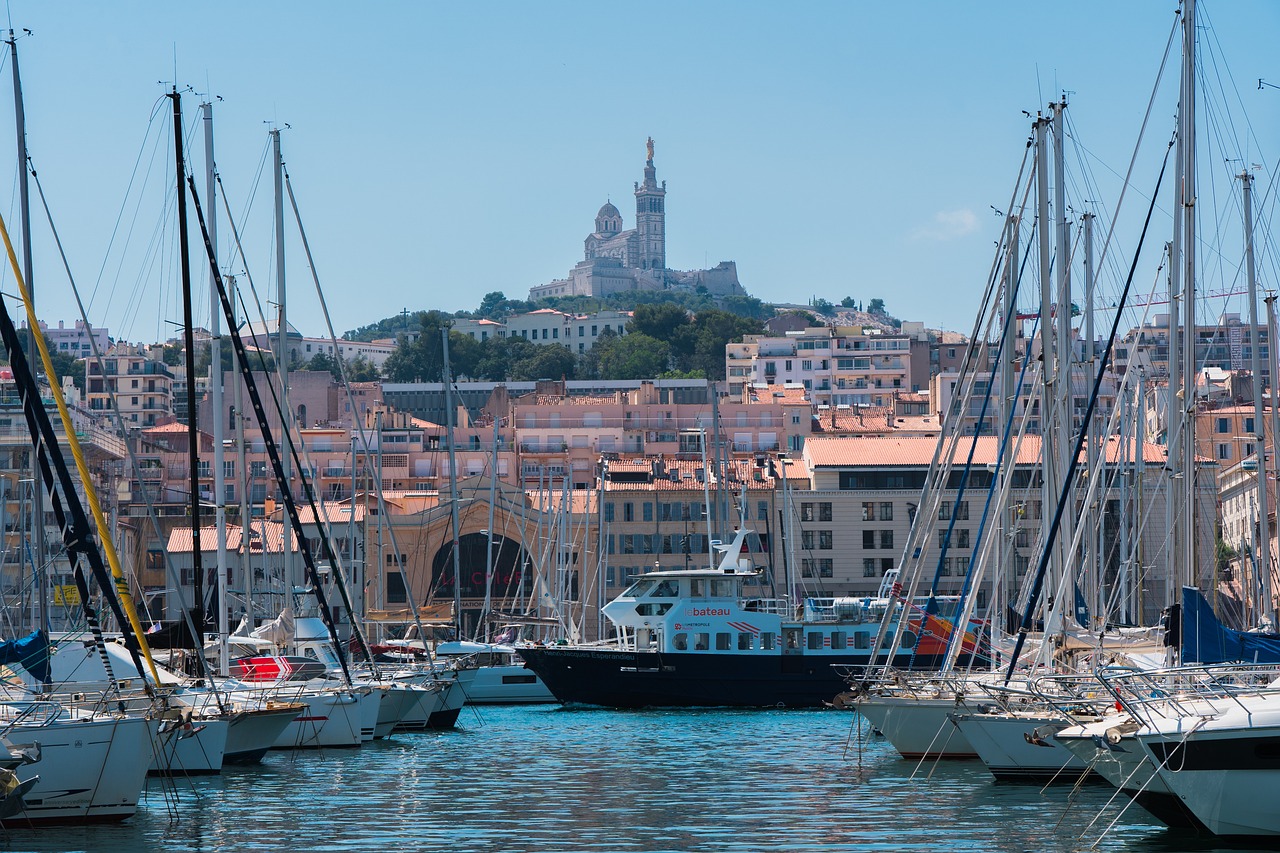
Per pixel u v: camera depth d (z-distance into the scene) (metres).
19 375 56.78
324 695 81.38
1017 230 80.19
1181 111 67.44
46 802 53.03
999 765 64.38
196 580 68.06
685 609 115.38
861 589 187.12
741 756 79.38
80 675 64.00
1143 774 49.50
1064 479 74.12
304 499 178.00
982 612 137.12
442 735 94.00
